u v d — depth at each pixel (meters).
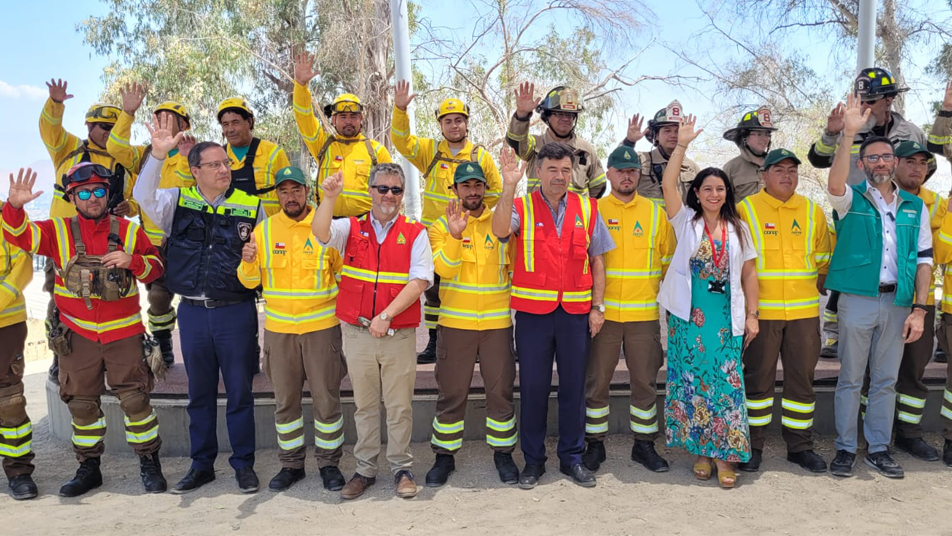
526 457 4.89
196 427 4.87
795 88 16.84
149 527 4.33
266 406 5.54
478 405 5.64
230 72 18.72
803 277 4.91
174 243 4.68
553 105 5.52
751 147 5.84
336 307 4.63
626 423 5.75
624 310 4.93
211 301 4.64
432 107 17.67
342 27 17.23
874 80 5.59
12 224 4.43
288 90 19.25
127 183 5.80
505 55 16.69
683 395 4.88
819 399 5.71
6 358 4.80
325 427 4.79
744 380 5.09
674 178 4.75
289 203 4.59
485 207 4.84
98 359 4.73
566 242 4.66
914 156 4.98
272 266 4.62
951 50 16.23
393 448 4.73
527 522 4.30
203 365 4.77
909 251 4.83
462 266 4.74
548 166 4.58
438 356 4.86
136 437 4.88
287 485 4.84
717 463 4.86
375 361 4.59
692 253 4.76
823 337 6.82
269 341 4.71
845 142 4.68
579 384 4.80
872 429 5.03
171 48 18.25
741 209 5.02
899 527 4.18
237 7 18.97
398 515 4.42
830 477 4.91
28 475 4.93
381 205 4.46
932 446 5.36
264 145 5.35
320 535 4.18
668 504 4.53
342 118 5.62
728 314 4.72
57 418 6.14
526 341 4.73
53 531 4.29
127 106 5.18
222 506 4.60
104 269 4.60
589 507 4.49
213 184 4.61
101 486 4.99
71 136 5.91
